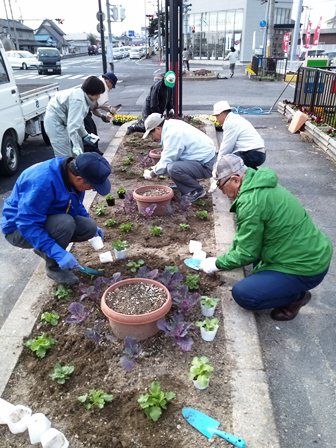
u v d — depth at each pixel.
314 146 8.51
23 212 3.03
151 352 2.81
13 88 6.92
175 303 3.09
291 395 2.61
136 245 4.21
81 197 3.64
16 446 2.24
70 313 3.21
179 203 5.09
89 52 75.44
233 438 2.19
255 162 5.58
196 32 46.03
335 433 2.37
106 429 2.29
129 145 8.13
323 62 12.28
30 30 77.56
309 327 3.20
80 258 3.98
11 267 4.23
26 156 8.40
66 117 5.63
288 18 42.31
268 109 13.08
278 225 2.91
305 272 2.98
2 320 3.40
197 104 14.09
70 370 2.62
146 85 20.53
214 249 4.12
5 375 2.65
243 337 2.95
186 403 2.44
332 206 5.49
